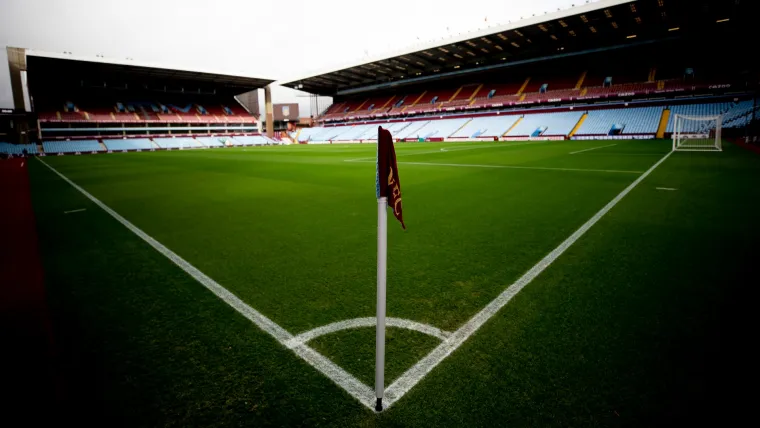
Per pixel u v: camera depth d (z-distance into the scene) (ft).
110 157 93.97
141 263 14.11
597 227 17.30
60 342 8.52
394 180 5.99
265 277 12.39
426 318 9.28
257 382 6.95
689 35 112.37
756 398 6.10
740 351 7.42
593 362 7.25
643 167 39.60
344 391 6.64
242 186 34.86
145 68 136.77
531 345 7.91
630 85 124.26
